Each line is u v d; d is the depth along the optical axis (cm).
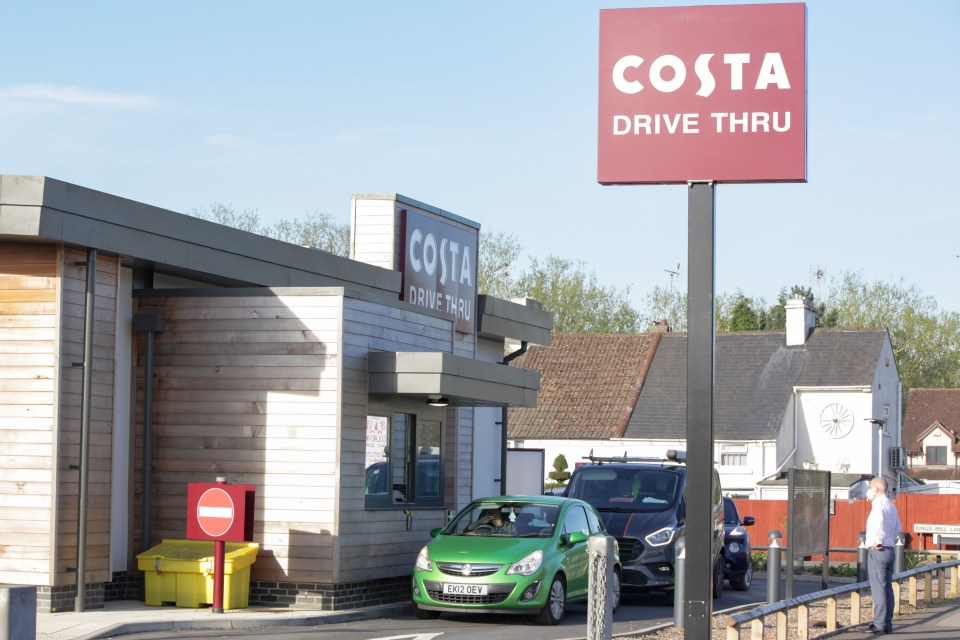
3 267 1503
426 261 2231
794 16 1316
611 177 1330
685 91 1327
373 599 1745
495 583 1600
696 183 1312
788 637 1628
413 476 1911
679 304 7456
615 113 1337
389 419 1842
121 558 1672
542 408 5303
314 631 1467
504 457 2608
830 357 5262
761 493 4950
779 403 5103
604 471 2148
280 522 1662
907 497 4012
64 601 1487
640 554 1973
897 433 5525
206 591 1585
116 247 1547
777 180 1306
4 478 1488
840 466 5103
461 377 1784
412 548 1862
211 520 1551
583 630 1568
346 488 1673
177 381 1717
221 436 1692
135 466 1705
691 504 1221
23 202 1423
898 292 8294
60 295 1485
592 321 7112
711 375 1237
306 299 1683
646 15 1341
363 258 2147
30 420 1487
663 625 1611
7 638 838
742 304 8244
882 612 1695
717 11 1330
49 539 1471
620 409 5216
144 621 1399
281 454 1672
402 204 2166
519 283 7044
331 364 1669
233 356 1700
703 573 1213
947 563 2333
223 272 1742
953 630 1744
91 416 1530
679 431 5050
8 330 1497
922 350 8156
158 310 1728
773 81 1313
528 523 1731
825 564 2039
